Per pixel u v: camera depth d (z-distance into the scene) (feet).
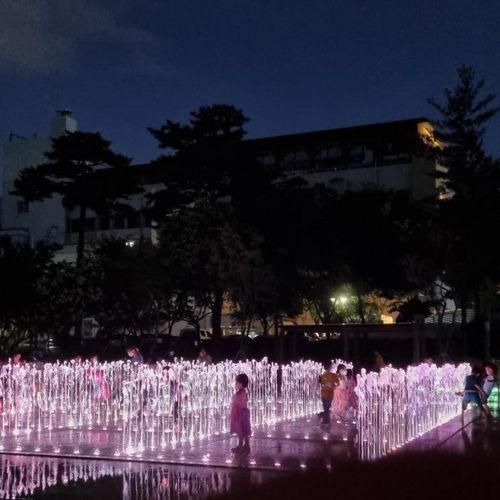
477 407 73.72
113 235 170.91
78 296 135.54
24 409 76.07
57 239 203.51
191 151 142.72
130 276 133.80
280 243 143.64
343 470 33.35
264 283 134.41
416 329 107.55
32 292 125.49
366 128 183.01
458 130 140.46
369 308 153.28
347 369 68.23
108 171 148.77
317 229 142.10
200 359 84.89
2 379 78.28
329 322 147.95
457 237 141.18
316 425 64.03
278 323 146.00
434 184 170.09
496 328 144.77
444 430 61.05
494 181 138.82
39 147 209.56
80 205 149.38
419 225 145.59
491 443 51.78
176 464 43.60
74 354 137.80
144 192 165.37
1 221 213.87
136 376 69.92
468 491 28.91
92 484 37.81
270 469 41.42
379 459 36.55
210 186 147.33
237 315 140.77
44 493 35.63
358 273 143.64
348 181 174.50
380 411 66.80
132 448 49.73
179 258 137.18
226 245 133.39
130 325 141.28
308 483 32.07
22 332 136.26
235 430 48.39
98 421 67.26
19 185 147.33
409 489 29.40
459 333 146.41
